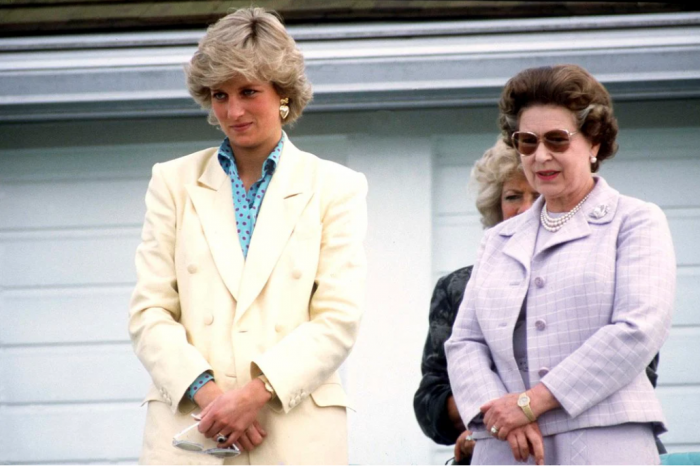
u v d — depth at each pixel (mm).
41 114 21547
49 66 21188
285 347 12289
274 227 12938
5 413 20766
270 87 13242
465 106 21078
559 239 12578
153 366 12469
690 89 20656
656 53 20469
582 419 11805
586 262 12273
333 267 12953
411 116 21266
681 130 20984
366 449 19672
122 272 21453
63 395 20875
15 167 21875
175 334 12547
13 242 21625
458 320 13203
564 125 12594
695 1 20734
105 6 21562
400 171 21078
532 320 12359
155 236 13227
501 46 20609
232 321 12641
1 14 21547
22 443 20656
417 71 20656
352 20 21078
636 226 12344
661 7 20734
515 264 12836
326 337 12500
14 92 21250
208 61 13039
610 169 20984
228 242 12938
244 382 12375
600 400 11734
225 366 12461
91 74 21141
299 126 21359
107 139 21891
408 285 20594
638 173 20938
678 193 20859
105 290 21375
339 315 12648
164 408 12539
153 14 21469
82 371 20969
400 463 19594
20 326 21219
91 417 20750
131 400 20812
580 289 12164
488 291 12875
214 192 13258
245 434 12156
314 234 12977
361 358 20156
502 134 13453
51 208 21734
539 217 13078
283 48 13266
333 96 20828
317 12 21156
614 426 11820
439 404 14562
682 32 20594
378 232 20828
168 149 21844
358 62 20688
